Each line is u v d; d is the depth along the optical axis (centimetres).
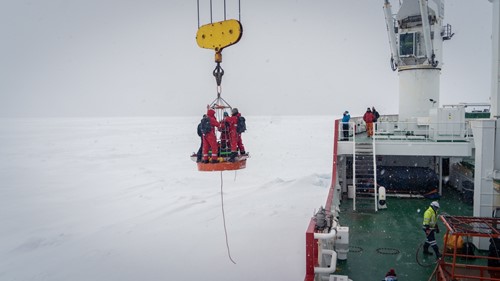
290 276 1121
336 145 1535
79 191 2850
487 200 1059
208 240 1488
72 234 1741
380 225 1288
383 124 1995
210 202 2216
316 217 921
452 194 1627
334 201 1356
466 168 1548
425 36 1755
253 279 1113
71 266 1324
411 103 1886
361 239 1177
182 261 1290
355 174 1609
